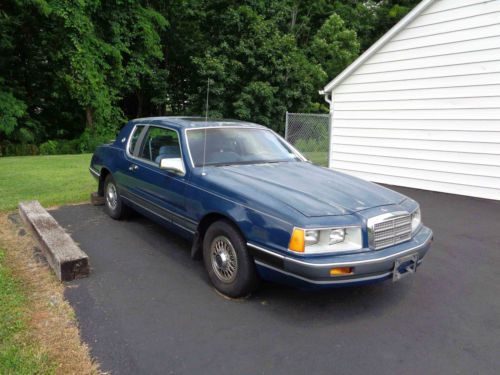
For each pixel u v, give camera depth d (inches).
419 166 382.6
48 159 545.6
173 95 1057.5
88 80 711.1
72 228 227.1
